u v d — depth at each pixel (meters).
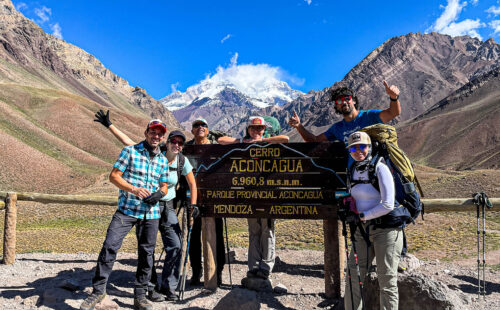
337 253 5.54
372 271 5.53
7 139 117.19
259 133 6.20
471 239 12.08
